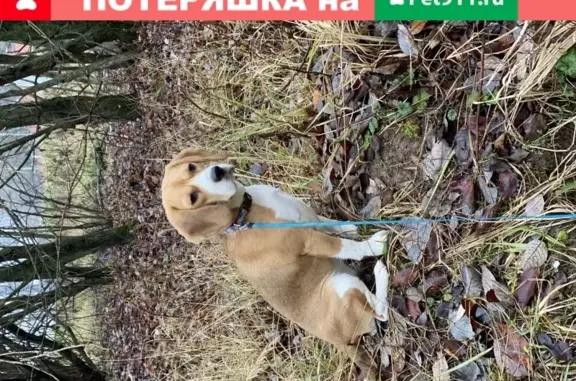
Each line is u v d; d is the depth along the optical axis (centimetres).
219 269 224
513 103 125
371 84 158
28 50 296
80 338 355
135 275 301
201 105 241
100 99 296
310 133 184
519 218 117
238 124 218
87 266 330
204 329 230
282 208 144
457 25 140
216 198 133
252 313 206
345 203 162
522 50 125
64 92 301
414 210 143
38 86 258
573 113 119
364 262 156
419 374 140
